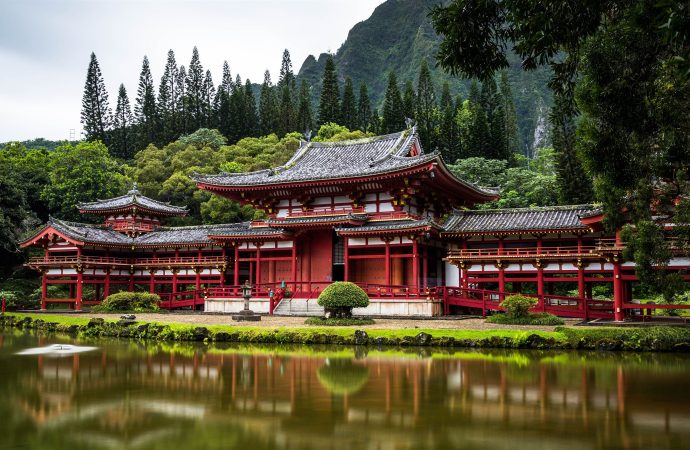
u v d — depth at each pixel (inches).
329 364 1005.2
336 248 2156.7
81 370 957.2
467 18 731.4
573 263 1776.6
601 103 729.0
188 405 692.7
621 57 705.0
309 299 1968.5
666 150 836.0
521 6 696.4
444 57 767.1
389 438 546.9
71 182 3344.0
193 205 3946.9
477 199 2362.2
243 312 1768.0
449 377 865.5
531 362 1011.3
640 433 555.8
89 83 5359.3
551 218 1909.4
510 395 733.9
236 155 4357.8
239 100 5231.3
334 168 2146.9
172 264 2454.5
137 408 679.7
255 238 2187.5
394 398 719.1
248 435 562.3
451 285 2146.9
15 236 2957.7
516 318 1519.4
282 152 4101.9
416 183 1937.7
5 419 631.8
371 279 2050.9
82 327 1686.8
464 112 4896.7
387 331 1312.7
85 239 2338.8
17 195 2965.1
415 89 7706.7
